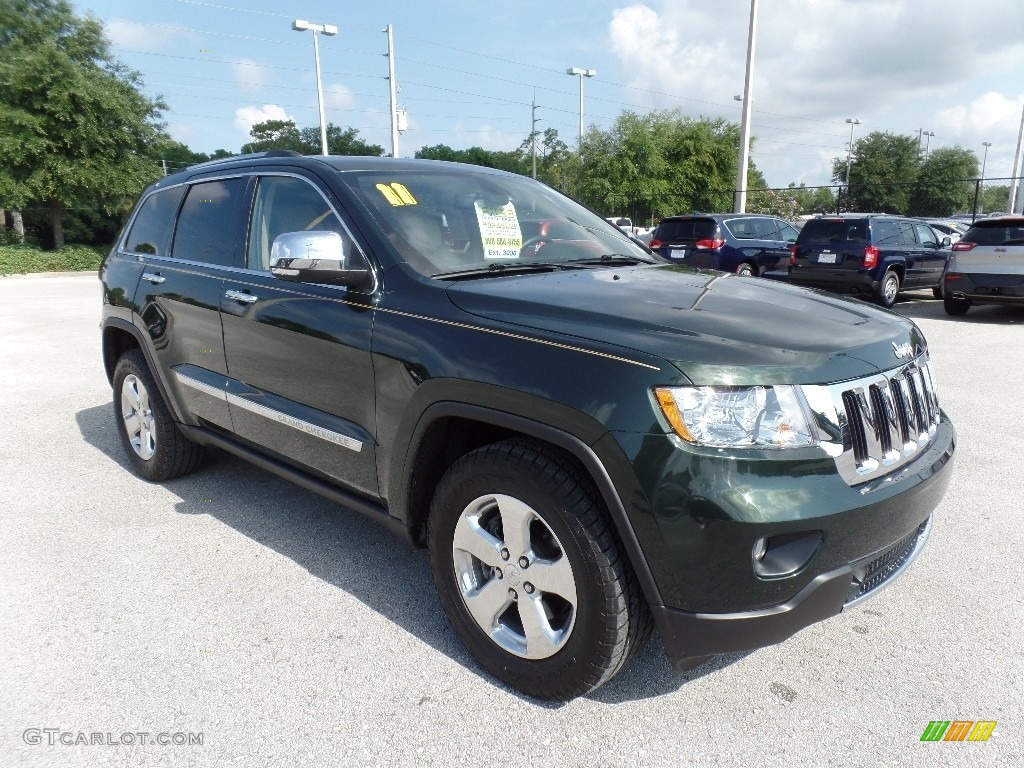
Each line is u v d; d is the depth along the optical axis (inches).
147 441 175.6
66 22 1034.1
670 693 100.4
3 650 109.6
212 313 143.6
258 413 135.3
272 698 99.2
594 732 92.9
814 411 84.9
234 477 180.1
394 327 108.0
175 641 112.0
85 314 484.1
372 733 92.8
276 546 143.4
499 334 96.5
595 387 86.0
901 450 96.1
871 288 492.4
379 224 118.9
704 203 1505.9
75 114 992.2
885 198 1720.0
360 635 113.8
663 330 90.0
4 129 965.8
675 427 81.9
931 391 110.1
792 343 89.5
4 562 136.6
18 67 961.5
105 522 154.0
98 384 278.5
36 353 340.5
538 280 112.9
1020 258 419.5
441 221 125.3
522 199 145.6
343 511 160.2
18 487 173.9
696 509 80.7
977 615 119.2
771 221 579.5
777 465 82.0
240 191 147.0
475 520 101.7
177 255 160.4
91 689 101.0
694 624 84.3
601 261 134.4
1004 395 254.1
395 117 1033.5
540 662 96.7
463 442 108.9
